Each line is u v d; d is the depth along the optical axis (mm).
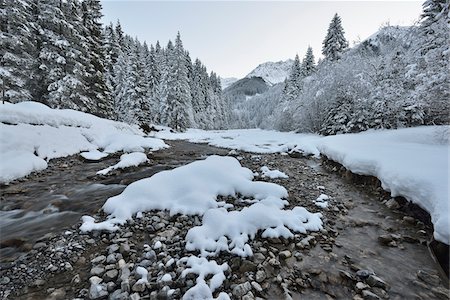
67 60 19641
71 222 5504
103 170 10055
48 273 3717
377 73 18281
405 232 4949
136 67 33500
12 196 7215
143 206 5789
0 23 15555
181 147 19797
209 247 4160
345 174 9508
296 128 31531
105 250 4320
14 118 10820
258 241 4508
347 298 3184
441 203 4293
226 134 34562
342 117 20297
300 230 4879
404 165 6410
